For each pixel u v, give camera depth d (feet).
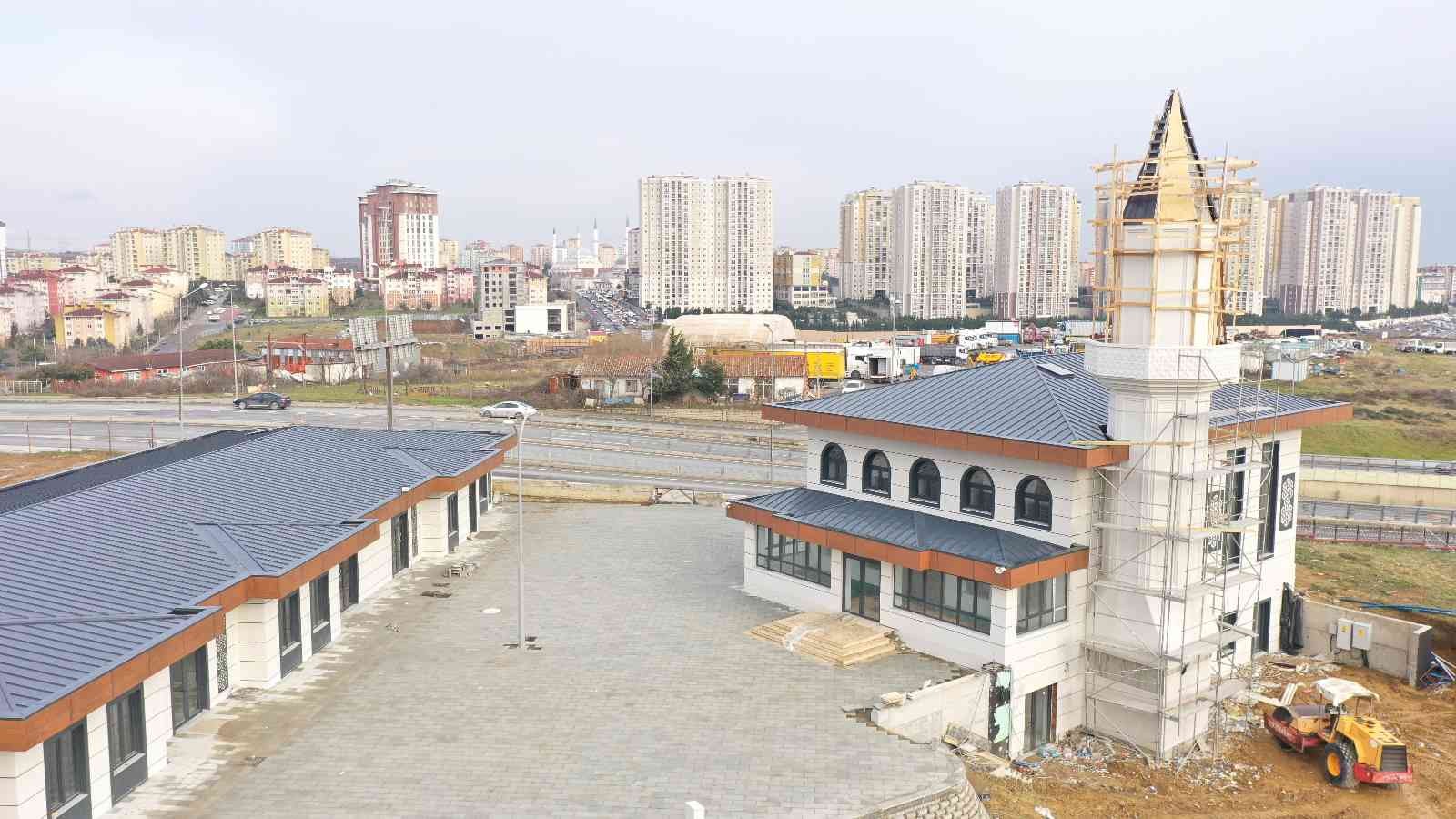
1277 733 118.73
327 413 313.73
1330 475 246.47
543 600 145.07
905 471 135.13
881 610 128.77
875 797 87.10
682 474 242.99
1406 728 123.95
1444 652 144.77
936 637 121.49
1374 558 187.01
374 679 114.32
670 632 131.54
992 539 121.08
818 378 419.95
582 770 92.07
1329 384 427.74
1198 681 117.80
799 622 130.41
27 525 109.91
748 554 148.56
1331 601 158.30
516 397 352.49
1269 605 145.59
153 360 452.35
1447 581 172.35
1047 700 119.55
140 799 86.12
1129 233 114.52
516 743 97.86
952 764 93.86
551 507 210.59
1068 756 116.26
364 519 132.67
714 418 325.01
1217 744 118.42
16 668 78.54
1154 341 112.78
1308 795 107.24
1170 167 112.47
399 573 157.89
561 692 110.93
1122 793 106.83
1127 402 114.93
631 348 428.97
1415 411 363.15
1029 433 119.96
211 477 139.74
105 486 127.34
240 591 104.58
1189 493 113.91
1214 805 104.58
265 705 106.42
